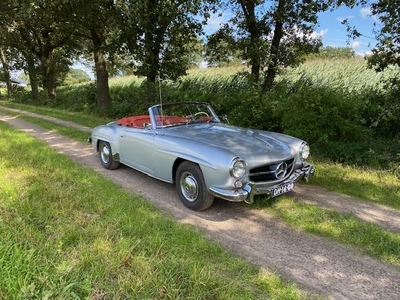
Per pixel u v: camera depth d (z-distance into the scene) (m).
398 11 6.75
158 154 4.56
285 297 2.46
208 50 12.50
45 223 3.38
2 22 21.19
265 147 4.12
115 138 5.64
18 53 26.89
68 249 2.85
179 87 17.75
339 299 2.53
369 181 5.24
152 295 2.31
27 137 8.68
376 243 3.34
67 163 6.08
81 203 4.02
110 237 3.12
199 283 2.44
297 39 11.00
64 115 15.44
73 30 15.90
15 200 3.89
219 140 4.25
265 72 11.61
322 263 3.02
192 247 3.11
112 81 29.27
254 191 3.69
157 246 3.01
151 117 4.95
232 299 2.33
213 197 3.99
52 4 11.34
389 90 7.95
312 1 9.74
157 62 13.17
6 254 2.56
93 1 11.69
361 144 6.70
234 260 2.94
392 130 7.65
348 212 4.15
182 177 4.26
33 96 27.23
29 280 2.31
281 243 3.38
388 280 2.78
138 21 11.23
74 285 2.32
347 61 14.61
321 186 5.13
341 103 6.99
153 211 4.05
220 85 16.00
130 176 5.65
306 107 7.09
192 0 10.41
